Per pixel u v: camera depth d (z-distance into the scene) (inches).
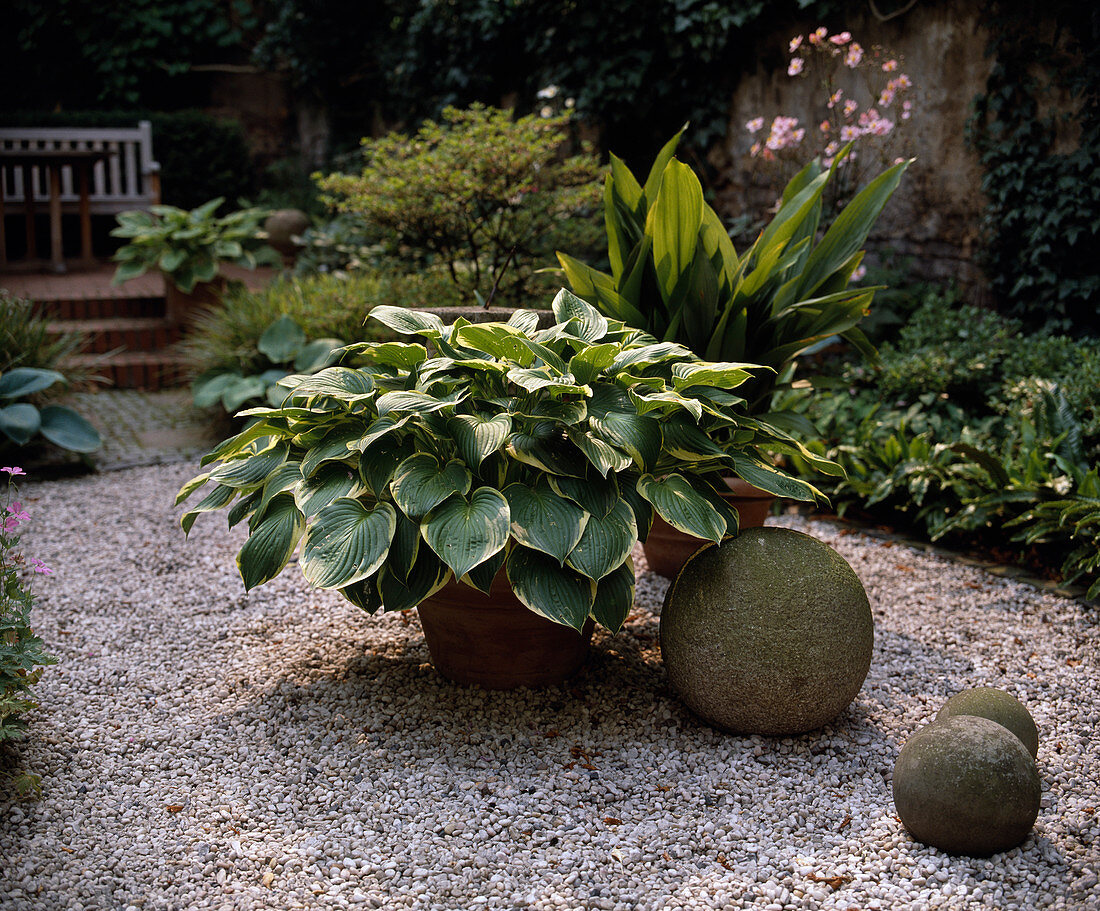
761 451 114.2
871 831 82.5
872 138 219.6
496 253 216.5
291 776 90.4
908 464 163.9
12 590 91.0
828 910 72.6
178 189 400.5
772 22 242.1
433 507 88.2
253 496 104.8
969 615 130.6
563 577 90.0
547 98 285.1
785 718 93.4
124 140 353.4
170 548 155.7
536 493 91.7
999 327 200.7
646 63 261.1
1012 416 171.9
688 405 90.0
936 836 78.0
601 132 284.5
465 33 310.8
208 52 435.5
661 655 106.7
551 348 103.5
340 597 133.9
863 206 133.1
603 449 91.4
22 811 83.0
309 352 215.8
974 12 203.8
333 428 100.2
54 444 203.9
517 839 81.1
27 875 74.9
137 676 110.7
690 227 122.0
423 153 210.4
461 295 219.6
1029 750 86.2
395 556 90.4
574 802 86.4
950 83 211.0
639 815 84.8
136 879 75.4
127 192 364.8
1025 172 197.6
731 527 98.4
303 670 111.3
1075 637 122.8
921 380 188.2
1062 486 144.2
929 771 77.9
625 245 135.3
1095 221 189.9
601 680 108.4
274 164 434.6
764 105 249.4
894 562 151.2
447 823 82.5
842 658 92.1
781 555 95.1
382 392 98.8
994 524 156.6
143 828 82.0
